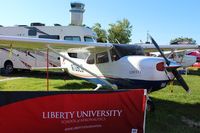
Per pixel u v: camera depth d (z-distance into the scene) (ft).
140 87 28.99
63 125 15.53
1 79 51.80
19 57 58.95
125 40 121.08
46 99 15.26
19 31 60.08
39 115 15.24
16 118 15.03
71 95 15.53
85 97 15.71
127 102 16.30
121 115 16.29
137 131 16.51
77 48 32.96
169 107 30.48
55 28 58.49
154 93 38.22
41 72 64.44
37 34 59.16
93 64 34.22
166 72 28.30
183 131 22.36
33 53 57.82
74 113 15.62
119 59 30.68
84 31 58.18
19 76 57.16
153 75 27.99
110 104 16.07
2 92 14.79
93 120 15.93
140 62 28.73
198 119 26.04
